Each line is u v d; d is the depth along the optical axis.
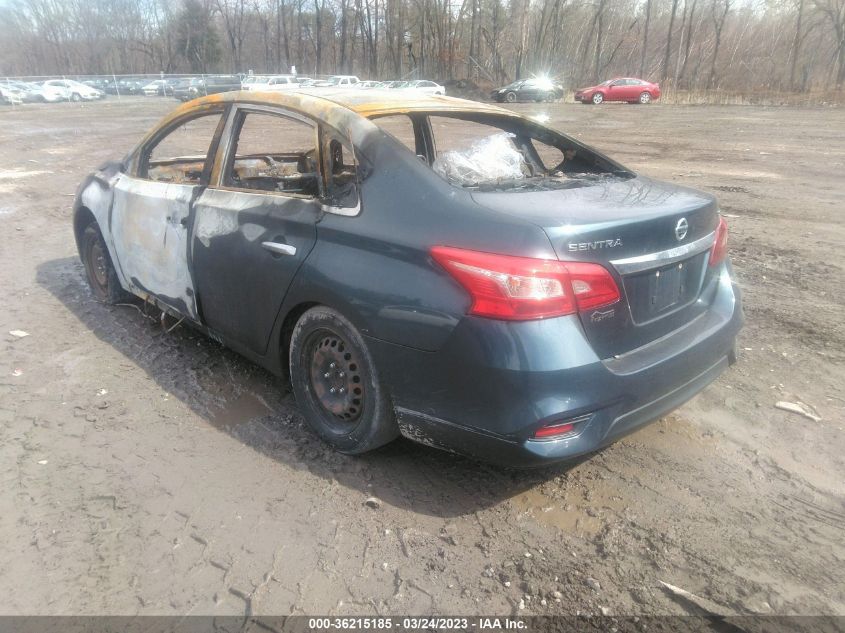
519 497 2.84
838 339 4.43
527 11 53.66
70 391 3.72
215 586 2.33
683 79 47.62
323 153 3.10
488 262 2.37
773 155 13.75
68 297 5.21
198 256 3.62
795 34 47.31
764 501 2.82
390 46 61.72
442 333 2.46
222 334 3.67
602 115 26.78
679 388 2.78
